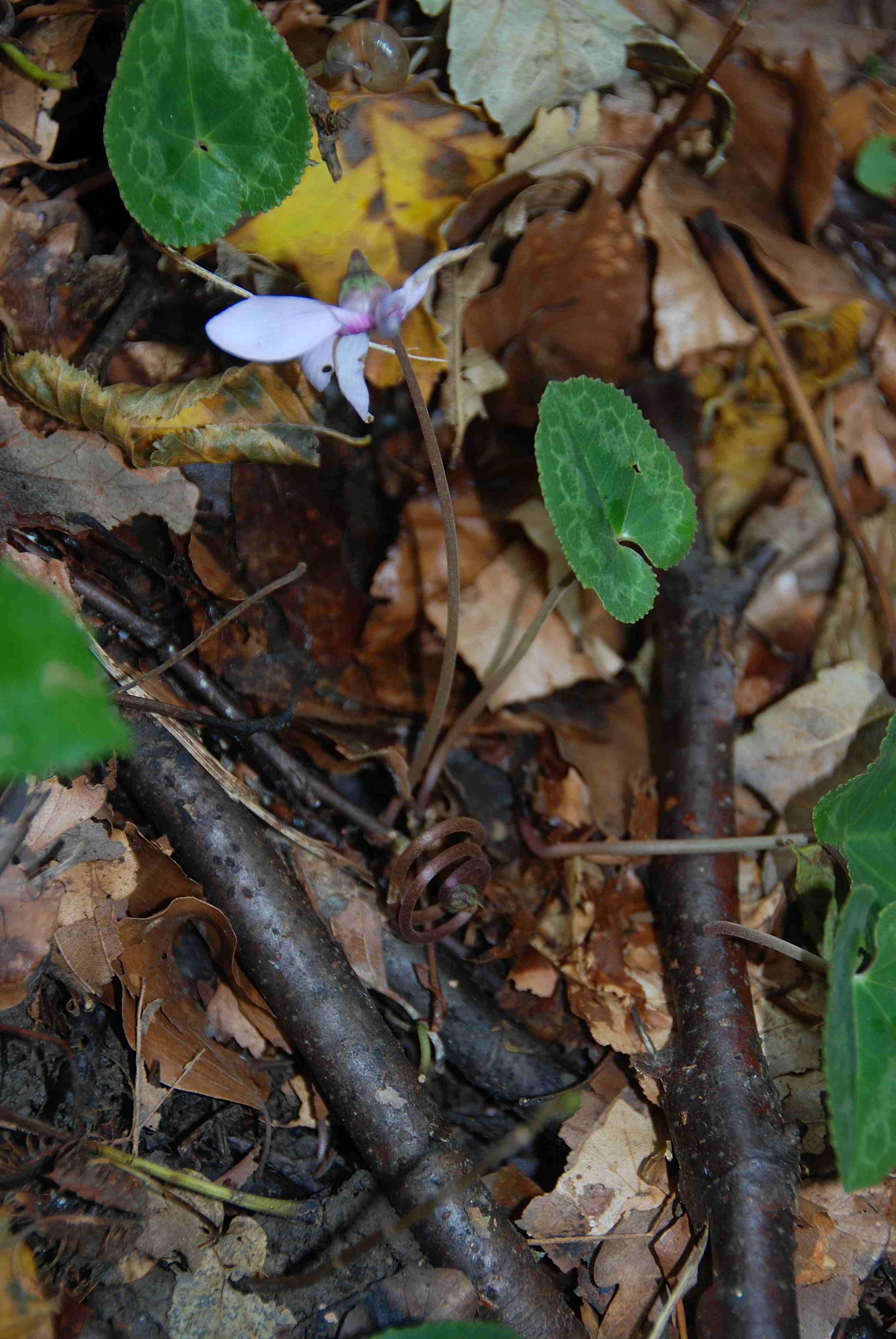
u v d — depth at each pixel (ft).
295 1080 1.90
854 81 2.12
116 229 1.99
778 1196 1.82
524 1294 1.82
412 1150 1.84
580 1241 1.87
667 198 2.06
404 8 2.04
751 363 2.10
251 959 1.87
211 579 1.98
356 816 1.98
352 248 2.00
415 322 2.02
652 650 2.07
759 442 2.12
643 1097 1.92
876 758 1.98
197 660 1.98
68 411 1.93
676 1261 1.86
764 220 2.11
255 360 1.85
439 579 2.07
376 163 1.99
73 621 1.57
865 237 2.14
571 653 2.07
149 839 1.90
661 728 2.02
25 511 1.92
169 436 1.94
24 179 1.98
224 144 1.83
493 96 2.00
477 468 2.08
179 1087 1.86
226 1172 1.86
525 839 2.01
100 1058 1.86
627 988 1.96
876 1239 1.88
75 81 1.98
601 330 2.08
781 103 2.07
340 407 2.03
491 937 2.00
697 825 1.98
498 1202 1.89
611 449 1.86
